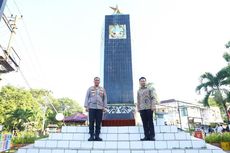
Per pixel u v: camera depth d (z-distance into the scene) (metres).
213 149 4.66
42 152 4.68
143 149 4.75
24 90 34.12
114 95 7.62
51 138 5.57
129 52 8.27
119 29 8.63
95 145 5.04
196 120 37.19
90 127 5.29
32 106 34.31
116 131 5.77
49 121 37.66
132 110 7.36
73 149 4.68
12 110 29.27
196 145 5.05
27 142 12.88
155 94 5.41
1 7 3.64
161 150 4.62
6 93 31.55
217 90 18.08
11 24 11.94
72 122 19.12
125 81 7.84
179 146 5.04
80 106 54.69
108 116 7.22
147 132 5.26
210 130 21.06
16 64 12.46
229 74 17.34
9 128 28.84
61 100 51.88
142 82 5.62
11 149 11.34
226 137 10.87
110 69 8.02
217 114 39.47
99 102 5.42
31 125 33.69
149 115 5.29
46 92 44.03
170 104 37.75
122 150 4.63
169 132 5.67
